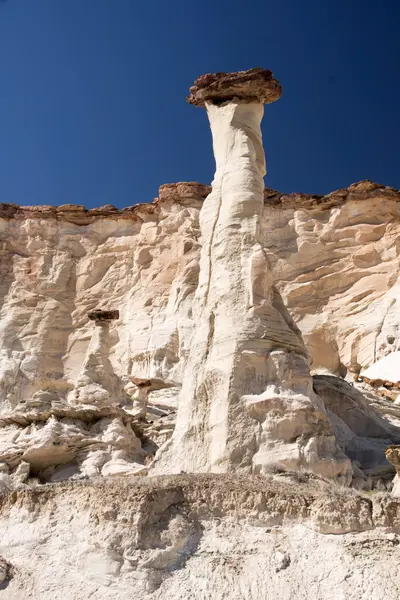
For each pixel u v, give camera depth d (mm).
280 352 19609
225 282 21047
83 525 15578
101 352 27078
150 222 51312
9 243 52344
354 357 41406
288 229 48844
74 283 50656
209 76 24172
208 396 19766
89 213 52906
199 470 18891
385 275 45188
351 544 14547
